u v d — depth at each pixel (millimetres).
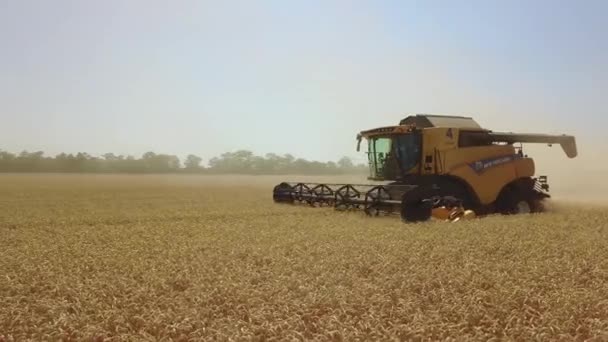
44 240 13484
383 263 9477
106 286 8172
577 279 8414
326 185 22203
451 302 7090
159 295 7816
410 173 20688
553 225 15164
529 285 7875
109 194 37781
